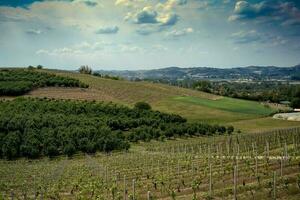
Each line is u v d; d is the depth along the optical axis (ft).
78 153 243.40
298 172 117.50
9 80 403.54
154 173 146.51
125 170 160.35
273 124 344.28
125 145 254.88
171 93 464.65
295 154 153.28
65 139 244.42
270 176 115.85
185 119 356.38
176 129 310.45
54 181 145.28
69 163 199.41
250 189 101.65
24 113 294.66
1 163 208.95
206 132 314.14
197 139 290.35
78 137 252.83
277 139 209.97
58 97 374.22
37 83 396.16
